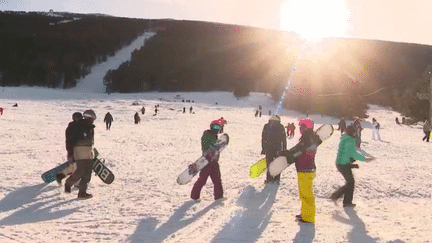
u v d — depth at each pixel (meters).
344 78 80.31
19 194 7.05
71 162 6.93
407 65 176.38
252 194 7.62
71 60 151.25
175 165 11.38
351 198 6.78
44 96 92.12
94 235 4.96
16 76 140.00
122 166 10.84
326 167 11.66
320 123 63.62
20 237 4.77
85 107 61.97
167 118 48.38
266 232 5.21
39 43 157.88
